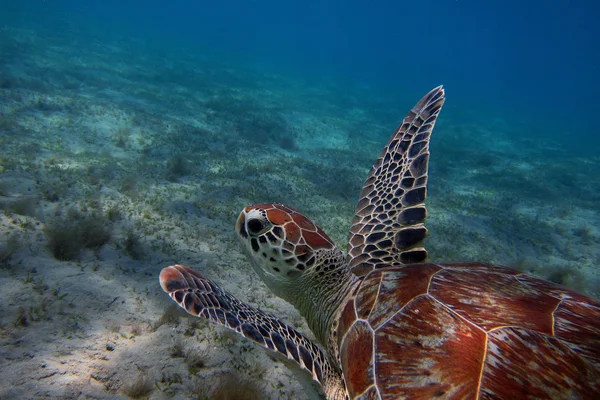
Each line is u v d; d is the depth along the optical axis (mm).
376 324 417
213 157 2121
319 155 2740
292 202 1665
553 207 2367
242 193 1643
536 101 15195
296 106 4562
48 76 3154
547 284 432
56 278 803
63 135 1961
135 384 597
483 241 1646
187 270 476
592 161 4359
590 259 1661
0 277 762
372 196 695
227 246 1146
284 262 521
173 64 5770
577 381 313
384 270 496
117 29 9773
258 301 902
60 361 612
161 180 1627
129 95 3252
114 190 1388
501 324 362
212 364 681
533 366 327
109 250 961
